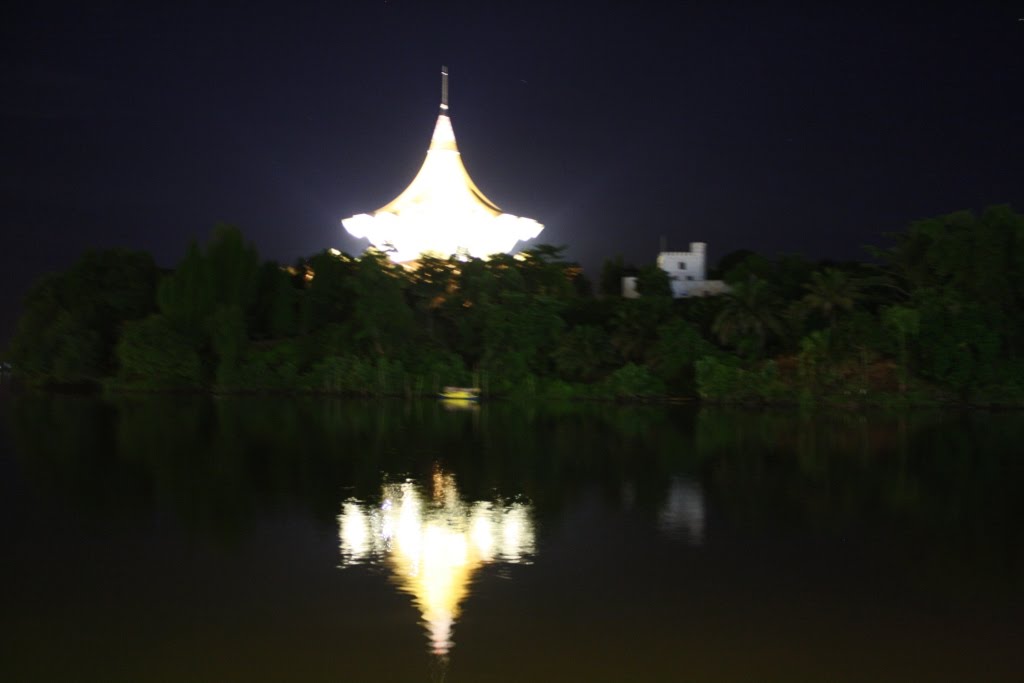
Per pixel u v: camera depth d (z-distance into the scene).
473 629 22.19
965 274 83.69
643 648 21.11
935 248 85.81
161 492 38.22
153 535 30.83
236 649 20.94
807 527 32.50
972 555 28.86
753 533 31.61
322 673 19.73
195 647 21.05
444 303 99.69
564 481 41.50
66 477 41.59
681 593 24.95
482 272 99.06
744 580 26.14
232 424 64.94
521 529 32.03
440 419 70.19
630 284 116.69
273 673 19.72
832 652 20.95
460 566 27.36
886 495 38.25
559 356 90.81
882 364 85.56
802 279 103.00
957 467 45.44
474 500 37.03
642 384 86.44
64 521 32.81
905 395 80.12
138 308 111.06
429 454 49.97
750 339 86.69
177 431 60.03
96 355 104.56
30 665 20.06
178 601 24.08
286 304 108.25
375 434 59.22
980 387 79.31
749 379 81.88
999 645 21.41
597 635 21.83
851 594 24.97
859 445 53.88
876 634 22.05
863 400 79.88
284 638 21.55
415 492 38.66
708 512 34.94
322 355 99.50
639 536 31.09
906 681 19.53
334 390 95.50
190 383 99.00
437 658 20.48
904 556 28.73
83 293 110.75
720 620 22.89
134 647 21.05
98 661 20.30
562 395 88.81
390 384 93.88
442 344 99.12
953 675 19.83
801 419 70.50
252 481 40.97
